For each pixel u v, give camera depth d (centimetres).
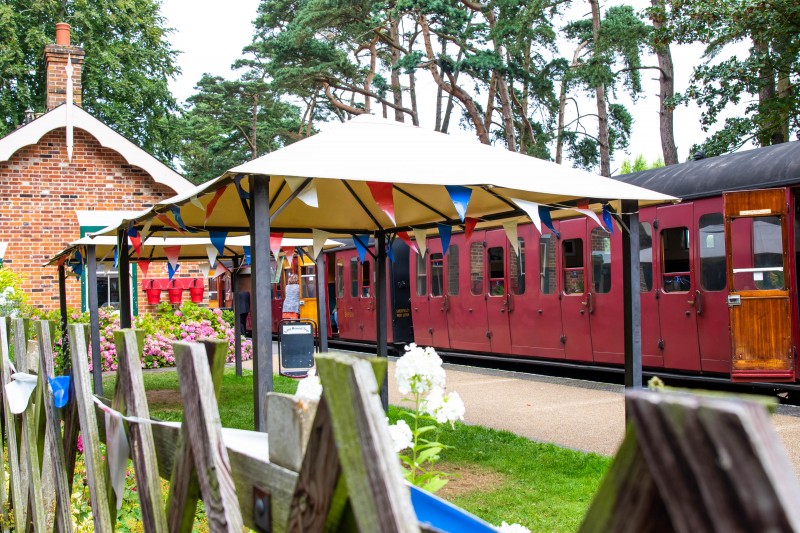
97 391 1060
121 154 1730
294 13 3494
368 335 1936
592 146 3155
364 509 111
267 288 536
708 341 1045
